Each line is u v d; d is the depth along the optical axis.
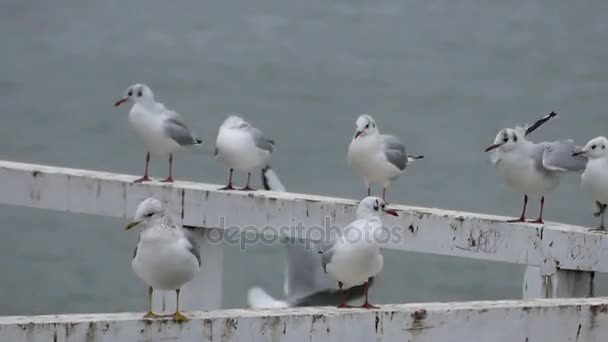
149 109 15.07
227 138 14.62
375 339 10.52
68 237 24.02
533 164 13.98
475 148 32.31
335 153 31.42
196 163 28.89
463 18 50.66
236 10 52.09
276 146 32.31
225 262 21.84
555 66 43.31
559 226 13.78
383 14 51.72
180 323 10.00
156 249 10.17
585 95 39.50
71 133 33.66
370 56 44.91
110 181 14.41
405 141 33.22
